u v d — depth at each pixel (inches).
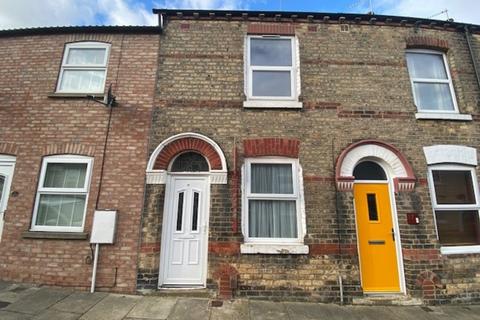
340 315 191.9
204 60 265.4
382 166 248.8
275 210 237.9
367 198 241.3
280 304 205.9
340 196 233.3
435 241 229.1
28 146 242.8
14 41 275.6
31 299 192.4
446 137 254.2
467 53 286.2
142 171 236.1
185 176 241.4
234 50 269.6
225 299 208.1
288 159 243.9
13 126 247.9
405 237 228.5
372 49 275.3
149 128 245.8
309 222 227.5
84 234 221.8
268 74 271.1
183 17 277.3
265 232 233.1
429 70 285.4
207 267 218.8
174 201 236.5
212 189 232.1
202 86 257.6
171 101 252.4
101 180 233.6
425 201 236.7
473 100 270.7
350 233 226.4
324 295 215.5
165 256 225.9
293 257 221.3
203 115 249.1
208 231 225.1
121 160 238.1
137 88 256.2
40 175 237.8
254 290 215.2
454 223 243.8
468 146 253.8
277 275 218.1
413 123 255.4
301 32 277.0
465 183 251.3
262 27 276.8
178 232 230.7
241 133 245.4
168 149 240.2
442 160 245.9
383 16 280.2
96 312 179.8
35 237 222.5
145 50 267.9
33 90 259.1
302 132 247.1
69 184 239.5
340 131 248.8
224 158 236.5
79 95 252.7
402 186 236.7
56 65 267.6
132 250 220.2
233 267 218.8
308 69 265.3
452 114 261.7
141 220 225.8
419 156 247.0
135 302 196.4
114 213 225.0
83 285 214.4
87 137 243.8
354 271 220.1
